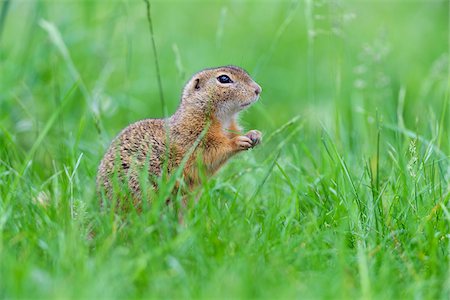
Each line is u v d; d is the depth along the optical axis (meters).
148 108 18.72
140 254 9.20
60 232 9.30
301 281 8.81
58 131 15.05
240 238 9.68
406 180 11.16
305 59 21.55
